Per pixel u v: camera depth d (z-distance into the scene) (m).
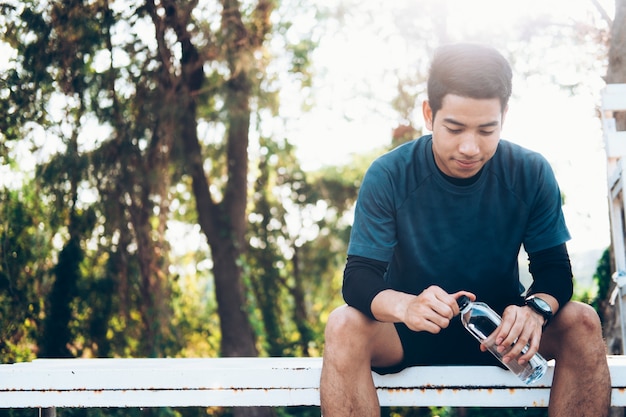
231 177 8.97
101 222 6.98
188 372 2.37
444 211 2.14
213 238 8.80
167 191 7.51
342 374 2.00
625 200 2.90
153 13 7.09
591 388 2.00
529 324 1.94
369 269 2.10
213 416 8.10
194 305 9.03
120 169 7.07
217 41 7.47
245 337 8.70
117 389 2.41
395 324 2.17
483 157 1.99
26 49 6.30
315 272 11.51
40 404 2.44
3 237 6.11
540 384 2.15
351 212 11.79
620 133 2.97
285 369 2.31
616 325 4.86
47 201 6.48
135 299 7.16
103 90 6.89
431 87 2.00
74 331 6.71
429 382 2.20
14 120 6.16
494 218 2.15
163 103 7.26
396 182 2.16
